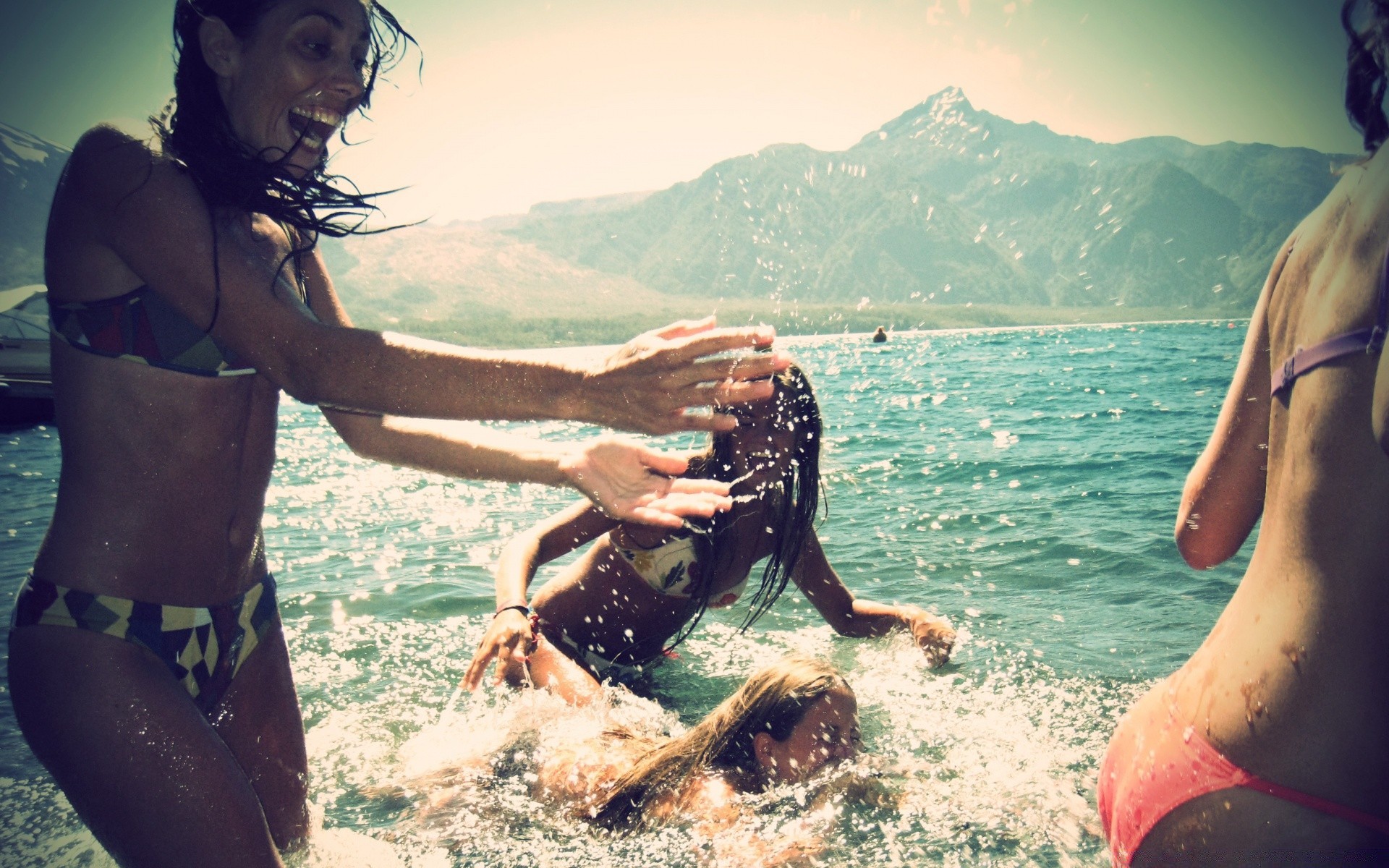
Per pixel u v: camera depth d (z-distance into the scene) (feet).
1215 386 54.80
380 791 8.54
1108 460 25.76
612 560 11.13
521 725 9.75
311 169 6.21
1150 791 4.75
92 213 5.21
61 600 5.43
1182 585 13.64
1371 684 3.95
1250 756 4.24
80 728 5.24
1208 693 4.58
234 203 5.22
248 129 5.78
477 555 17.29
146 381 5.57
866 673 11.06
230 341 5.06
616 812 8.14
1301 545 4.22
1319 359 4.19
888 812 7.73
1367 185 4.22
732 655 12.23
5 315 75.31
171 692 5.52
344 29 5.84
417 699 10.64
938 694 10.17
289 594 14.75
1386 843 3.92
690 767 8.54
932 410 44.29
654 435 4.62
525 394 4.59
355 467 30.78
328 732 9.76
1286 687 4.13
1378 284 3.94
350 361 4.71
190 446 5.75
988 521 18.31
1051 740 8.87
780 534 10.98
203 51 5.68
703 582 10.90
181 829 5.23
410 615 13.66
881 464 26.32
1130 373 70.54
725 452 10.47
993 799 7.80
